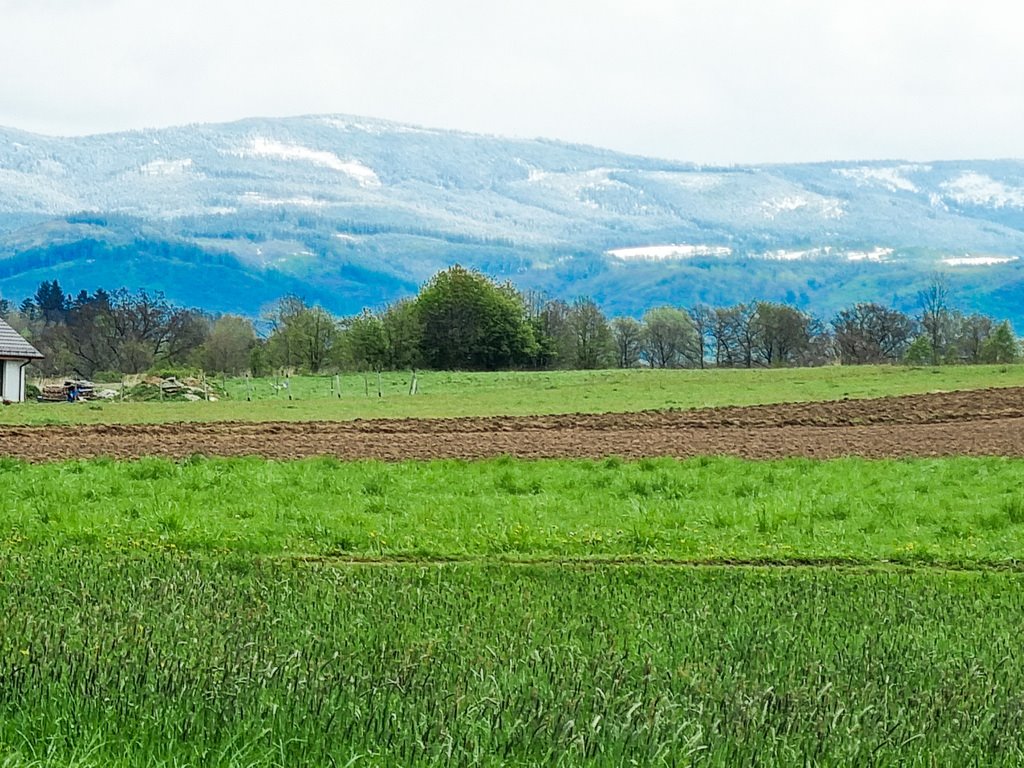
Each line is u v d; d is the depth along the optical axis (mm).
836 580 47688
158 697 26234
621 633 36375
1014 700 29531
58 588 40219
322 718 25469
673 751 24406
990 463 82062
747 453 91562
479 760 23594
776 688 29656
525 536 54938
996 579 48906
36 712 25359
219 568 46594
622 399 162000
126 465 77562
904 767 24828
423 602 39906
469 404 157500
